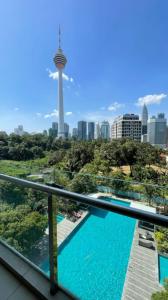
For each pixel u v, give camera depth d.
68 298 1.08
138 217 0.73
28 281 1.18
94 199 0.89
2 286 1.19
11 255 1.40
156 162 17.75
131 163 17.77
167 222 0.65
